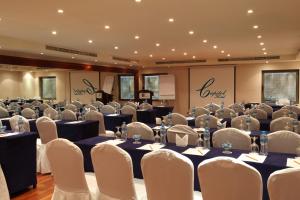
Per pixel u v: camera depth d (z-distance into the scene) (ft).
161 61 51.57
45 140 16.93
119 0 16.31
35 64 34.32
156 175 7.60
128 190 8.56
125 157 8.27
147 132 13.83
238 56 45.03
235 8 18.06
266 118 23.31
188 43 31.81
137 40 29.71
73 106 32.83
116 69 48.78
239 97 48.29
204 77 50.67
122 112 31.40
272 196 6.34
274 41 30.63
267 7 17.88
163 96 52.90
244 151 10.54
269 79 46.24
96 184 10.19
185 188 7.36
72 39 28.94
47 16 19.85
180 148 11.08
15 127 17.71
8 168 13.04
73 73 56.29
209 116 18.20
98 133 21.91
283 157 9.59
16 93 53.72
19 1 16.48
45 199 13.16
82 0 16.31
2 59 30.14
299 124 16.61
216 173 6.78
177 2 16.71
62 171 9.57
